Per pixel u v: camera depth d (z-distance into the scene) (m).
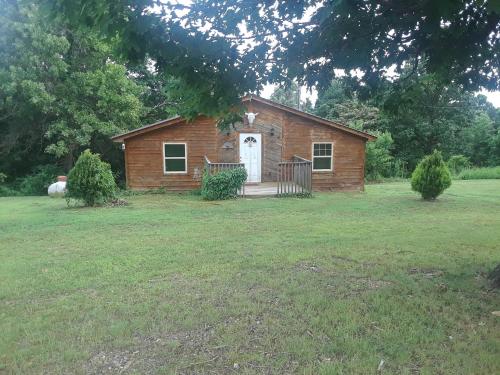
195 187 16.17
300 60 4.36
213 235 7.36
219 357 2.95
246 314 3.66
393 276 4.68
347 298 4.02
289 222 8.89
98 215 10.12
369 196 14.77
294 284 4.42
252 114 15.96
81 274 4.94
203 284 4.48
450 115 33.72
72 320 3.60
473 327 3.40
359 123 29.25
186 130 15.98
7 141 21.69
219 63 4.05
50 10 3.52
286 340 3.17
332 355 2.97
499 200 13.30
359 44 4.06
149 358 2.96
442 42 4.28
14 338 3.28
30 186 21.14
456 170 28.98
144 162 15.92
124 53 3.78
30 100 18.81
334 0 3.28
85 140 20.20
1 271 5.14
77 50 20.78
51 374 2.78
